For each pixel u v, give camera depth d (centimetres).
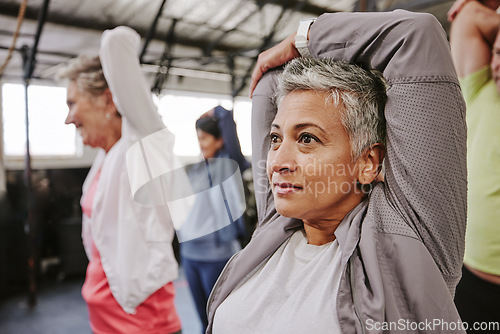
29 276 353
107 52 101
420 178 54
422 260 53
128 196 107
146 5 329
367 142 57
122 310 110
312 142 56
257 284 65
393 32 54
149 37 295
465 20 89
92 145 127
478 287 94
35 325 311
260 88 77
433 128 53
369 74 59
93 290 115
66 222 434
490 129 87
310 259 63
